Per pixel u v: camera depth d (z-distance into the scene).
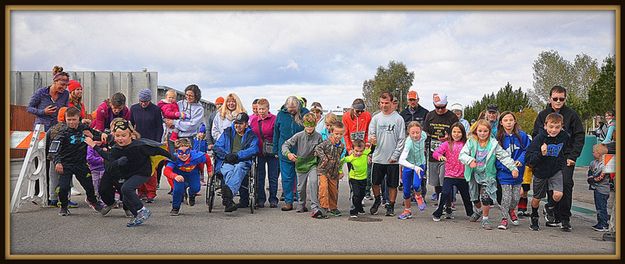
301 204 9.61
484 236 7.54
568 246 6.88
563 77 49.88
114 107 10.58
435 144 10.55
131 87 27.23
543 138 7.85
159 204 10.39
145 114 10.77
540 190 7.98
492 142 8.15
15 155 21.81
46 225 7.74
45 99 9.98
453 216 9.47
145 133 10.75
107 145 9.67
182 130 11.75
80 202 10.26
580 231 8.03
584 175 19.08
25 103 26.31
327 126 10.02
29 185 9.37
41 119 9.95
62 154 8.44
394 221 8.80
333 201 9.30
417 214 9.67
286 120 9.93
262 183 10.36
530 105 58.72
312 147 9.40
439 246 6.78
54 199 9.57
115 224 7.93
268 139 10.25
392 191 9.44
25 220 8.14
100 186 8.17
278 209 10.05
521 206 9.61
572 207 10.61
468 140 8.28
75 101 10.60
